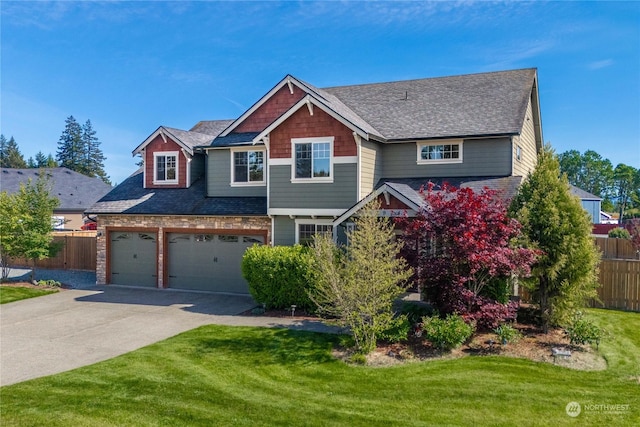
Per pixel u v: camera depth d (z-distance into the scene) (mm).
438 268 10992
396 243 11273
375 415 7344
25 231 20250
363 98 21562
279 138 16922
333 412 7473
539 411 7422
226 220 18453
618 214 95438
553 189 12133
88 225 43500
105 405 7742
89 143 87375
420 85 21719
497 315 10922
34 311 15508
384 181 17703
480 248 10539
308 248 15211
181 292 18812
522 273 11180
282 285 14883
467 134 16594
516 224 11250
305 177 16578
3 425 6992
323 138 16312
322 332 12281
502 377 8883
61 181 46812
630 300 15555
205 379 8930
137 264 20266
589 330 10641
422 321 11727
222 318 14188
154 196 20891
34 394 8234
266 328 12781
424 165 17688
